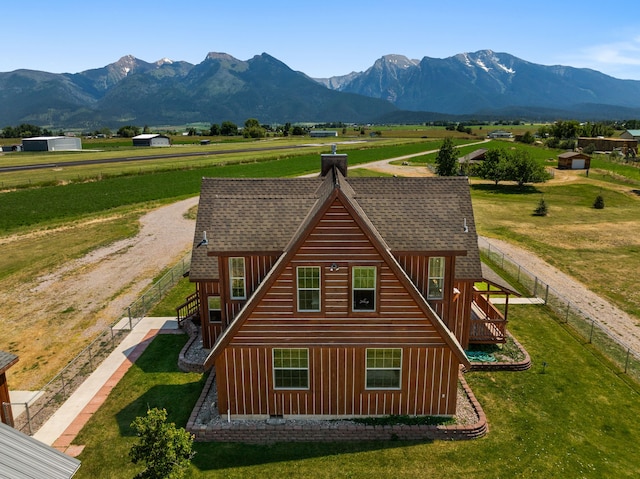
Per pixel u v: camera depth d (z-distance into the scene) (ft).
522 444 52.85
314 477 48.37
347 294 53.16
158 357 72.59
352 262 52.11
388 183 78.38
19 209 191.42
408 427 54.13
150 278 111.34
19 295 101.60
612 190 248.11
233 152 450.30
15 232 157.79
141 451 41.86
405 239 55.26
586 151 433.07
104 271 117.39
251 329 53.93
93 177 273.95
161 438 41.81
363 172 308.60
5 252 135.03
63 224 169.07
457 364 54.95
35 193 228.02
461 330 70.90
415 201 60.64
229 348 54.39
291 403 56.34
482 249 137.59
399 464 49.98
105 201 209.05
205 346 72.90
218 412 57.36
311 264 52.19
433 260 56.08
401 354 54.90
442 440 53.83
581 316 89.56
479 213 194.80
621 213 194.59
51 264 123.75
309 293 53.36
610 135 595.06
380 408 56.59
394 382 56.08
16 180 262.26
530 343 77.66
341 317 53.83
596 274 116.88
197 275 69.77
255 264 56.03
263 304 53.31
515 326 84.33
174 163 346.74
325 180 77.41
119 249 137.59
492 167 266.77
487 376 67.31
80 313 91.15
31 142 485.56
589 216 188.85
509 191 252.01
